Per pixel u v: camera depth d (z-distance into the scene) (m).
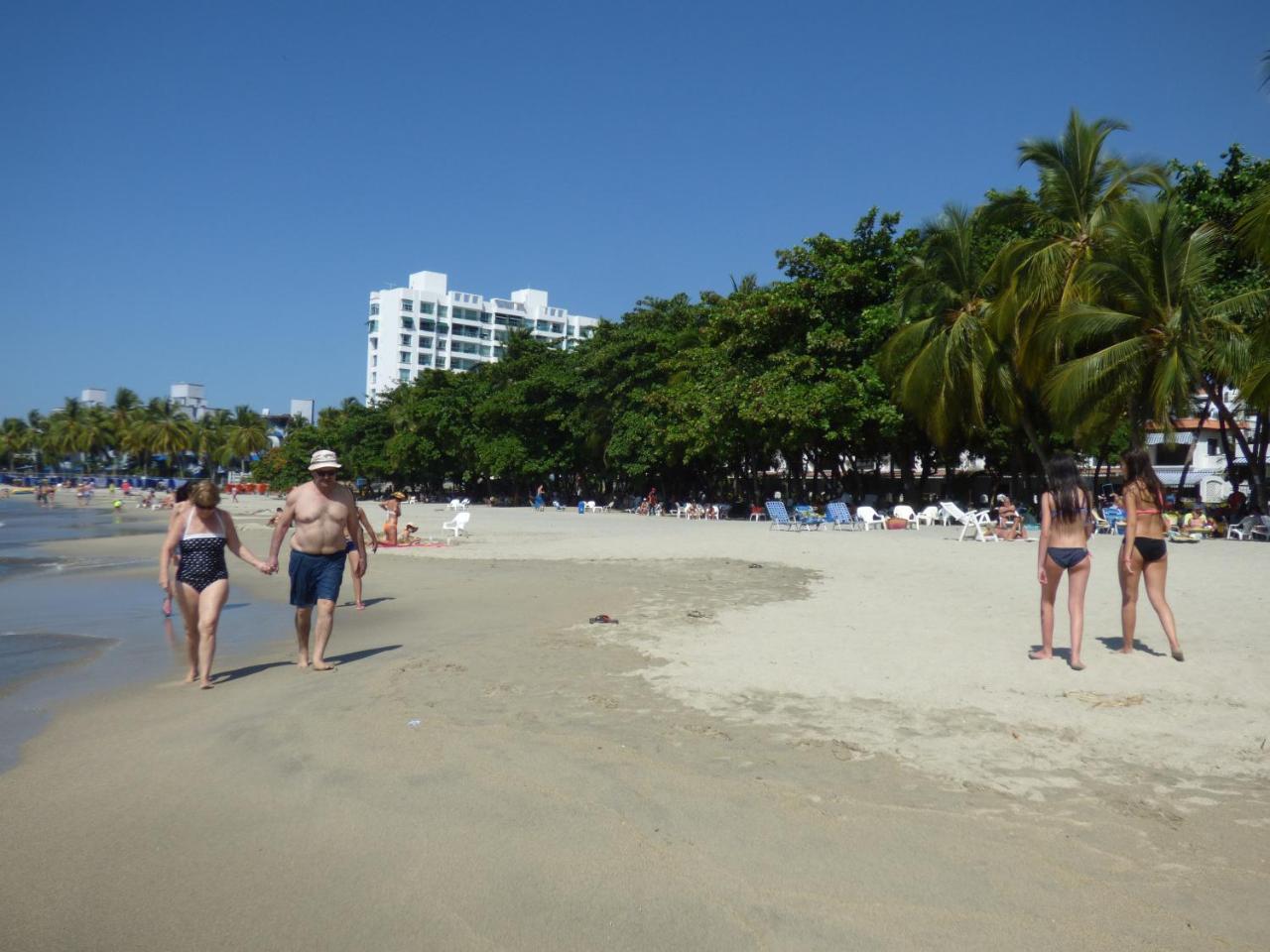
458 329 159.25
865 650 7.93
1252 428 47.25
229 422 134.25
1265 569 13.95
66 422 123.81
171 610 11.23
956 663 7.28
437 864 3.65
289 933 3.12
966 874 3.52
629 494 60.09
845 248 35.00
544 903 3.32
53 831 4.03
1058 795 4.36
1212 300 25.58
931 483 55.47
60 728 5.80
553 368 60.47
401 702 6.21
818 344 33.91
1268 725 5.47
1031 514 29.83
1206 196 26.55
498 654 7.99
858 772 4.72
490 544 22.30
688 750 5.10
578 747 5.15
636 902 3.32
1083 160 26.27
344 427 88.56
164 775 4.77
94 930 3.15
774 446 39.16
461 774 4.69
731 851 3.74
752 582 13.61
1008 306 25.98
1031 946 2.99
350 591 13.26
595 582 13.84
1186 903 3.27
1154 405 22.73
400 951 3.01
